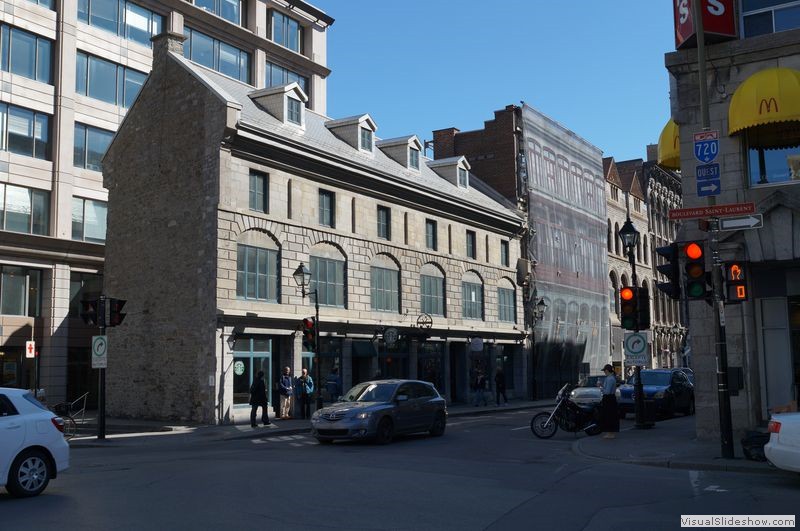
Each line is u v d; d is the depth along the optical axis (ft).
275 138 93.97
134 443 68.13
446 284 125.80
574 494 36.17
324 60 183.42
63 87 120.98
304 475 41.73
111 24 130.72
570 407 67.31
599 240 179.63
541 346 150.51
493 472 43.96
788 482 40.14
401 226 117.19
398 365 114.52
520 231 148.87
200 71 100.58
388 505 32.83
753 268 59.77
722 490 37.27
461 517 30.40
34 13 118.62
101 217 126.72
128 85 132.57
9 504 33.53
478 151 156.76
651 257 209.77
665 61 61.16
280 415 91.71
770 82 55.16
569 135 171.83
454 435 70.33
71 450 63.16
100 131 127.54
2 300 112.27
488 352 137.08
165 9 140.36
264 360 92.94
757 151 58.90
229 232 88.69
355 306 105.91
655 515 30.83
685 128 61.16
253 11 162.61
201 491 36.24
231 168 90.12
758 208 56.95
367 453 54.49
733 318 57.98
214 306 86.53
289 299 95.35
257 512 31.01
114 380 97.30
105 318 70.95
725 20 59.11
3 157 112.98
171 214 93.76
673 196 230.68
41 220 117.91
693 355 59.16
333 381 96.37
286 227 96.02
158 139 97.45
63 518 29.91
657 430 69.15
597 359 173.47
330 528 28.14
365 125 115.85
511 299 145.48
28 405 36.91
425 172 133.08
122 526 28.25
